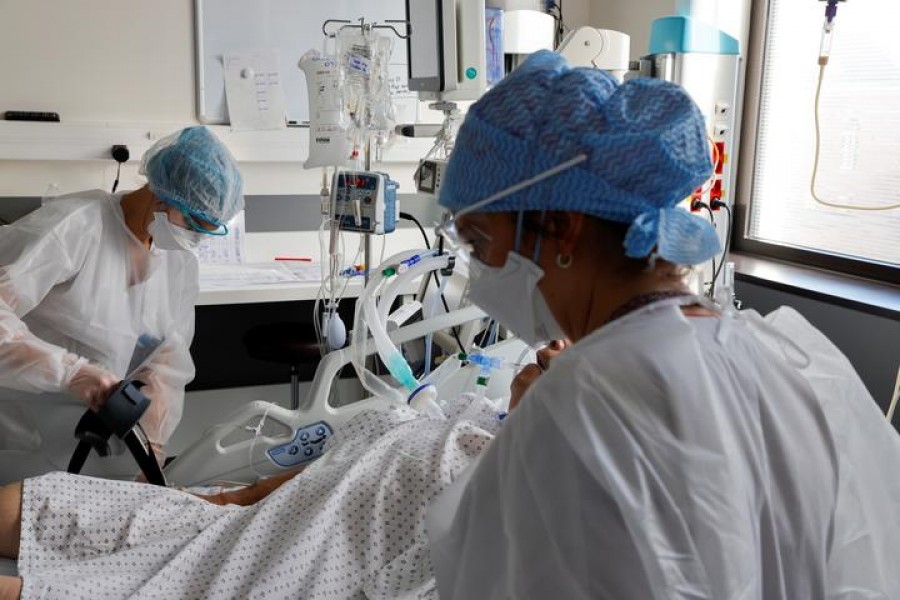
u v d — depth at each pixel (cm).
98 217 200
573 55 206
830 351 90
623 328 72
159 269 217
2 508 140
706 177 76
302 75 316
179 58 304
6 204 293
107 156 296
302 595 132
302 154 315
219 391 331
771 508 73
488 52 197
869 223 268
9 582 127
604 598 67
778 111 302
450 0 180
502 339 207
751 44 304
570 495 67
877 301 234
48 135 288
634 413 68
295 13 311
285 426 192
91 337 204
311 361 277
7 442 195
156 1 298
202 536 139
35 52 289
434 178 179
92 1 291
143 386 218
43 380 177
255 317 329
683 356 70
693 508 67
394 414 166
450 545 80
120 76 299
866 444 86
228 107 310
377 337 173
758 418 75
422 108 324
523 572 69
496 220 78
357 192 191
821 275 274
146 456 163
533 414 71
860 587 82
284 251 326
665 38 210
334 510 139
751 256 311
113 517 141
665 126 71
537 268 76
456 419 160
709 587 66
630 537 66
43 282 190
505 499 72
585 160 71
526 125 73
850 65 269
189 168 189
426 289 215
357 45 198
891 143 256
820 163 283
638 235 69
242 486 176
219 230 207
